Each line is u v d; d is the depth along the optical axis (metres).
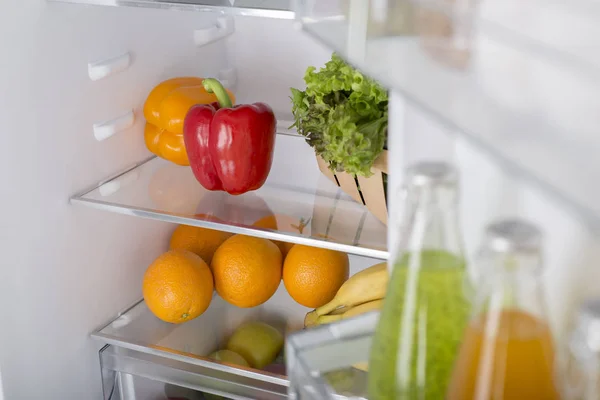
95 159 1.04
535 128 0.29
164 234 1.22
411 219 0.48
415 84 0.35
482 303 0.41
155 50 1.11
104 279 1.09
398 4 0.37
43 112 0.93
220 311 1.17
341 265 1.04
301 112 0.90
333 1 0.42
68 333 1.04
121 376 1.10
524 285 0.39
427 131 0.56
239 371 1.02
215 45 1.26
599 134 0.27
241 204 1.04
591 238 0.43
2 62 0.86
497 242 0.38
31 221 0.95
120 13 1.03
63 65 0.95
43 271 0.98
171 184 1.09
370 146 0.82
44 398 1.02
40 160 0.94
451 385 0.44
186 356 1.04
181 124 1.04
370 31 0.39
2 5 0.85
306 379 0.53
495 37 0.32
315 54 1.23
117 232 1.10
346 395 0.52
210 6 0.80
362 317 0.56
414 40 0.36
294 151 1.19
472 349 0.42
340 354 0.55
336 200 1.06
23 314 0.96
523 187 0.48
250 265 1.06
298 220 0.99
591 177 0.26
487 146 0.30
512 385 0.40
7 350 0.95
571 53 0.30
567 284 0.45
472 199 0.53
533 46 0.31
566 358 0.43
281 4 0.80
